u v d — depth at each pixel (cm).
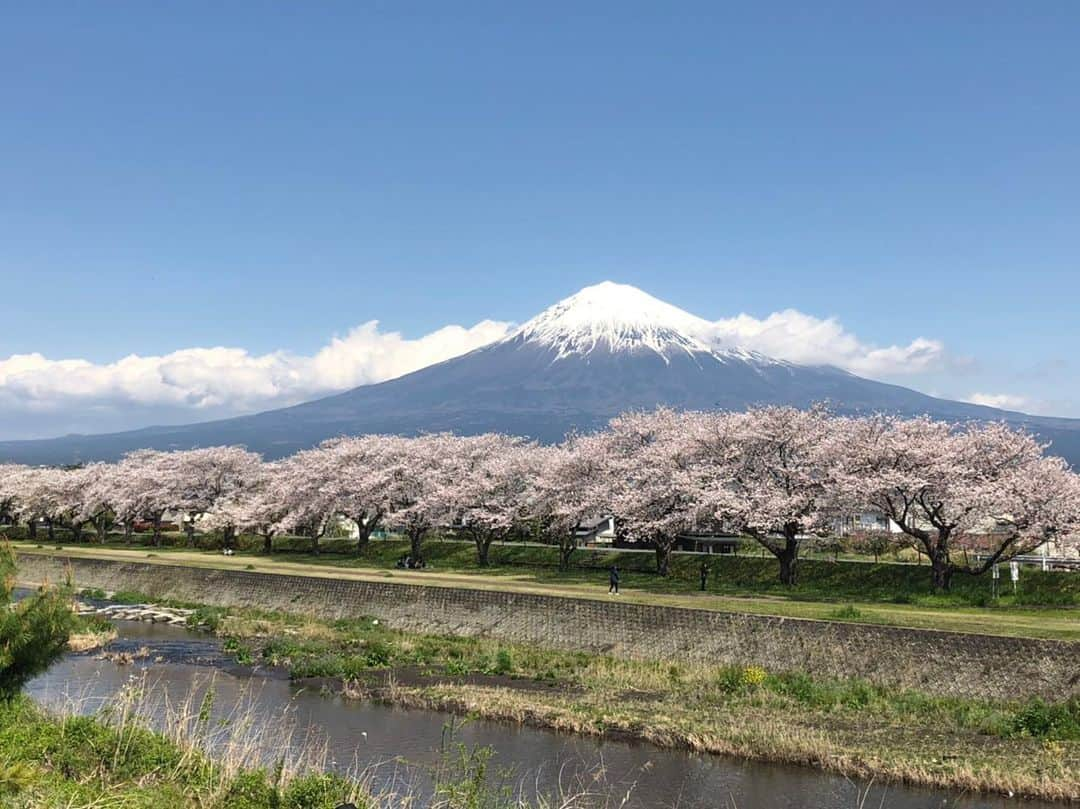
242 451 9019
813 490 4619
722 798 1772
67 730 1411
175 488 8312
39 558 6091
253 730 2061
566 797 1736
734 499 4603
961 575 4262
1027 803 1752
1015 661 2431
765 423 4912
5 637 1407
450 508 6172
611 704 2494
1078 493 3900
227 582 4847
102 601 4969
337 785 1355
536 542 6781
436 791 1425
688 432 5344
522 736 2219
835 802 1755
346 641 3569
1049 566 4447
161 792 1230
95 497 8575
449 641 3538
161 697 2500
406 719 2367
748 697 2550
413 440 7762
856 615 3109
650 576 5181
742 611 3195
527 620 3559
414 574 5356
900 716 2334
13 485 9331
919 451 4197
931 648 2578
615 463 5500
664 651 3122
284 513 7512
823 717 2345
